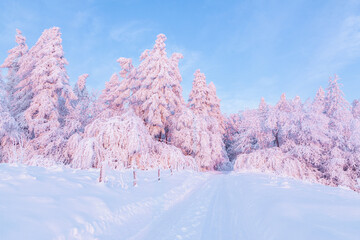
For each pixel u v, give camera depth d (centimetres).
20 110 2033
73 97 1992
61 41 2025
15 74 2411
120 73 2616
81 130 2194
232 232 486
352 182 1850
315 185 1011
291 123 2344
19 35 2656
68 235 393
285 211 481
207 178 1623
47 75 1902
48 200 489
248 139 3180
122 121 1596
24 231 351
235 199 811
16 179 577
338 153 2022
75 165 1359
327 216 424
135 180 855
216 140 2703
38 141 1702
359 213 437
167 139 2673
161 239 456
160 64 2275
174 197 834
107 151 1448
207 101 3341
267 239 404
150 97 2138
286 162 2045
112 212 541
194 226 532
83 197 564
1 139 1580
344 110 2428
